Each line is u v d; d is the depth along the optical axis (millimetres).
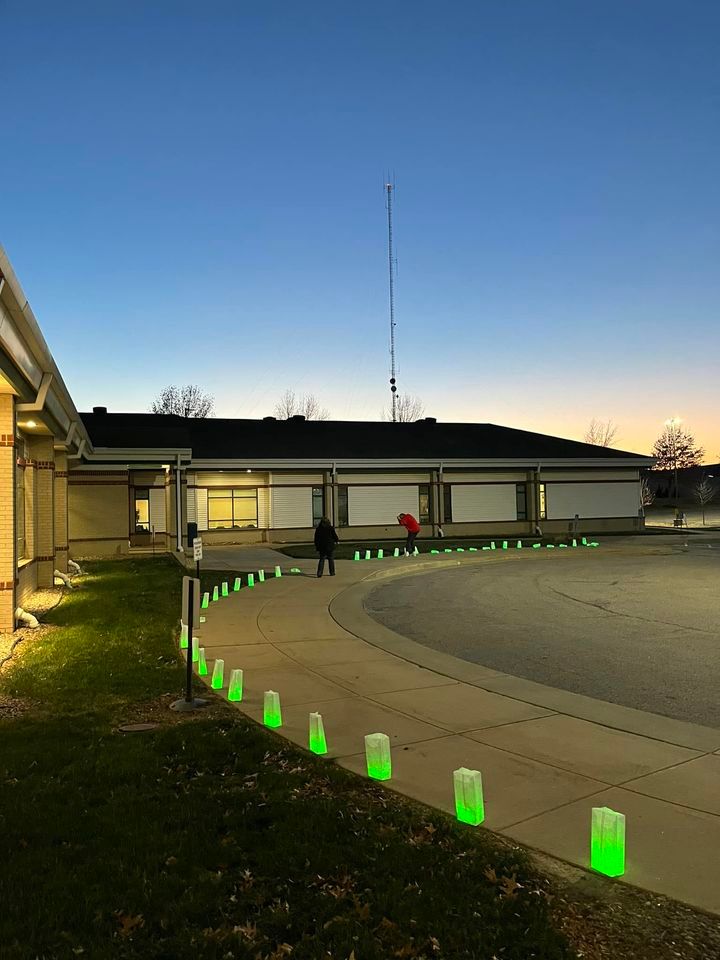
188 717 6992
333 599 15547
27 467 16016
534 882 3854
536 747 6145
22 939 3289
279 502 33438
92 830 4391
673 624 12641
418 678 8664
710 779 5391
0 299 8586
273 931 3418
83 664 9125
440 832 4414
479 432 41875
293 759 5770
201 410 74375
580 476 39344
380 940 3330
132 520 29906
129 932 3369
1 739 6195
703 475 87438
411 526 27188
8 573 11602
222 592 16172
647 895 3760
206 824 4500
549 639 11359
